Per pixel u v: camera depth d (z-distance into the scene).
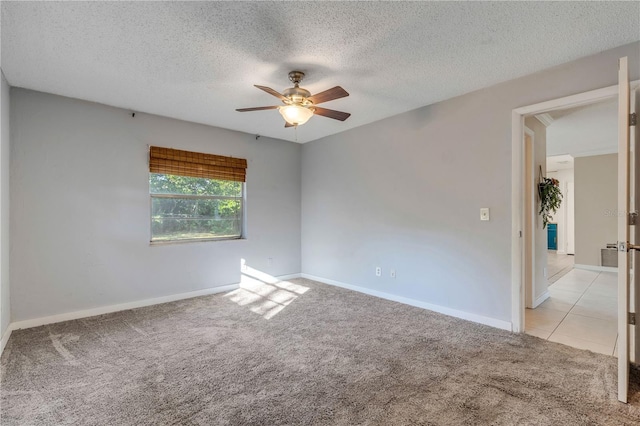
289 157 5.18
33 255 3.04
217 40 2.19
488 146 3.01
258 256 4.77
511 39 2.19
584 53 2.38
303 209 5.30
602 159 6.17
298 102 2.56
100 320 3.20
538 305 3.77
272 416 1.70
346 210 4.54
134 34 2.11
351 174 4.45
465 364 2.26
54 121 3.15
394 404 1.80
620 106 1.84
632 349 2.24
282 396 1.88
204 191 4.29
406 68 2.62
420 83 2.92
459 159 3.23
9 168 2.89
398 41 2.21
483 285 3.06
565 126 4.17
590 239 6.30
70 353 2.45
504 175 2.90
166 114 3.77
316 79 2.82
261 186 4.81
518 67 2.61
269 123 4.15
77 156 3.28
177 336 2.79
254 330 2.93
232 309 3.57
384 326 3.02
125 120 3.57
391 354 2.43
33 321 3.02
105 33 2.09
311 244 5.15
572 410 1.73
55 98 3.15
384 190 4.00
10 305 2.90
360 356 2.39
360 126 4.30
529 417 1.67
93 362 2.30
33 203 3.04
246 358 2.37
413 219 3.68
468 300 3.18
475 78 2.81
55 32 2.07
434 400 1.83
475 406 1.77
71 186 3.24
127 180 3.59
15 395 1.90
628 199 1.85
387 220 3.97
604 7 1.84
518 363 2.27
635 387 1.94
